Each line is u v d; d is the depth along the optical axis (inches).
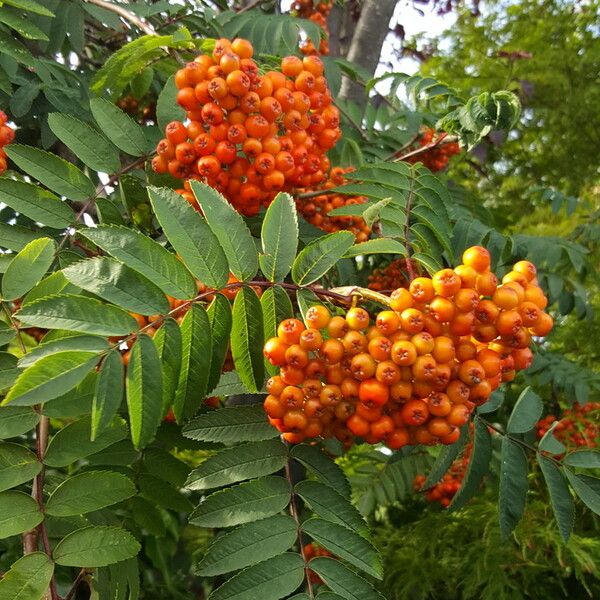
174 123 12.6
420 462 27.2
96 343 8.8
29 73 18.1
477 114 15.1
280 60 16.3
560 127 59.8
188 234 9.7
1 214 19.1
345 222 17.6
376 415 10.1
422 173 14.6
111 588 11.8
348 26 32.5
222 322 10.2
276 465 11.1
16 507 9.8
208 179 12.6
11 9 13.7
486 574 26.0
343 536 10.2
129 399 8.7
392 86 18.8
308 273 10.5
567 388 24.1
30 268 10.5
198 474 10.8
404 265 19.0
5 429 9.9
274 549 10.0
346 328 9.8
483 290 9.7
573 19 62.1
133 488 10.4
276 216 10.6
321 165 14.6
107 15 17.4
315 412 10.1
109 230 9.3
